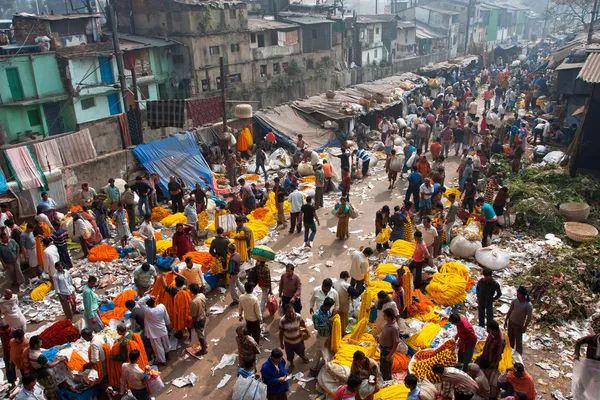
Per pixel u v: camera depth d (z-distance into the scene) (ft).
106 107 94.68
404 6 237.86
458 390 23.21
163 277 31.76
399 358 28.50
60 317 35.76
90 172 54.95
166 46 103.71
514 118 84.02
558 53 105.29
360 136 83.20
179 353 31.42
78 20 96.84
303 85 134.92
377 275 38.50
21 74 81.41
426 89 128.67
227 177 65.46
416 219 50.62
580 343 26.37
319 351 28.45
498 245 44.45
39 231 41.75
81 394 26.50
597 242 41.70
